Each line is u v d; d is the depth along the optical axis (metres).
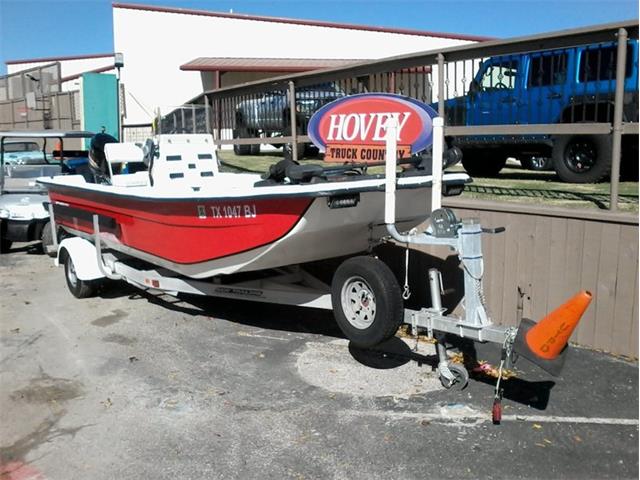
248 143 9.56
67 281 7.18
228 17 23.89
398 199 4.82
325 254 5.08
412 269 6.27
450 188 5.12
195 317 6.34
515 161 13.87
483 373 4.89
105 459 3.76
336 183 4.48
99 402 4.48
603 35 5.46
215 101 11.09
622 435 3.94
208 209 5.01
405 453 3.78
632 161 7.91
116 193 6.00
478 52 6.47
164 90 24.34
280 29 23.95
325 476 3.56
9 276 8.20
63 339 5.75
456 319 4.29
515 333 3.95
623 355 5.05
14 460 3.77
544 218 5.37
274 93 9.62
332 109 5.54
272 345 5.55
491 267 5.76
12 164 10.25
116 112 17.39
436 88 7.75
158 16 23.97
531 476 3.54
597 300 5.14
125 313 6.49
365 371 4.96
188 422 4.18
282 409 4.35
